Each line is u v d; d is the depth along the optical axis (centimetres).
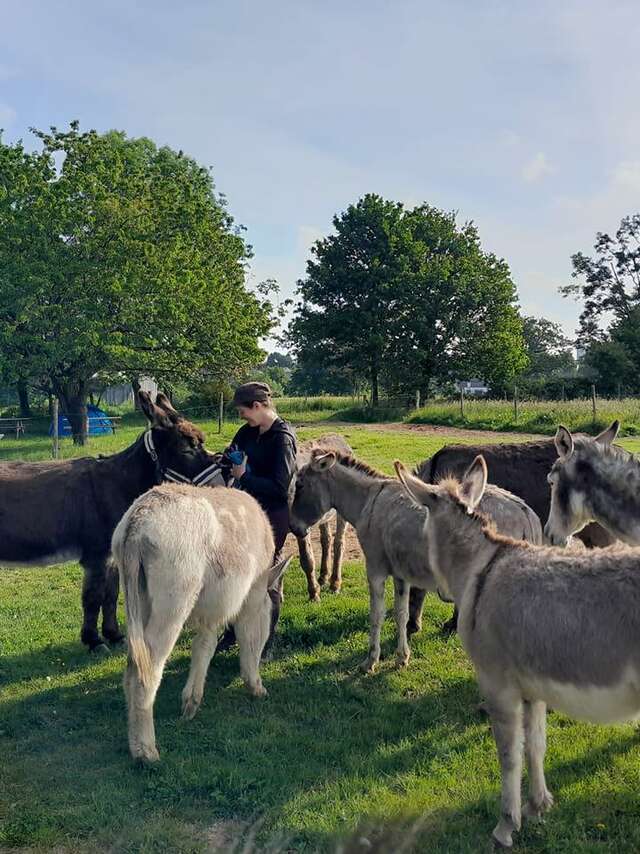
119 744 453
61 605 761
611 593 305
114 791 395
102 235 2497
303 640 641
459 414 2839
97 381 2895
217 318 2747
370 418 3328
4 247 2400
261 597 515
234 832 361
